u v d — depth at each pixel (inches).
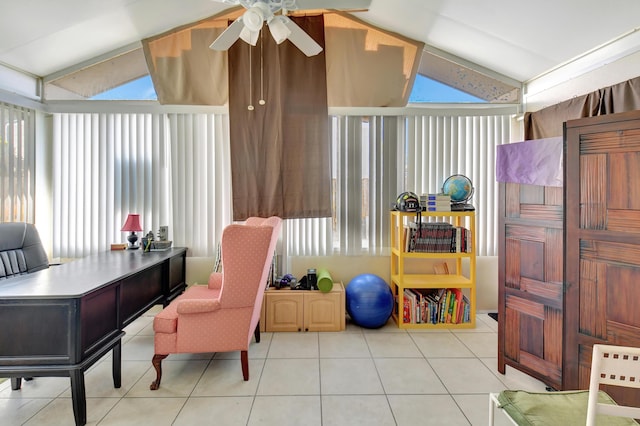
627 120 67.0
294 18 132.3
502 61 129.1
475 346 111.9
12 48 113.7
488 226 141.6
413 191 140.1
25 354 70.0
